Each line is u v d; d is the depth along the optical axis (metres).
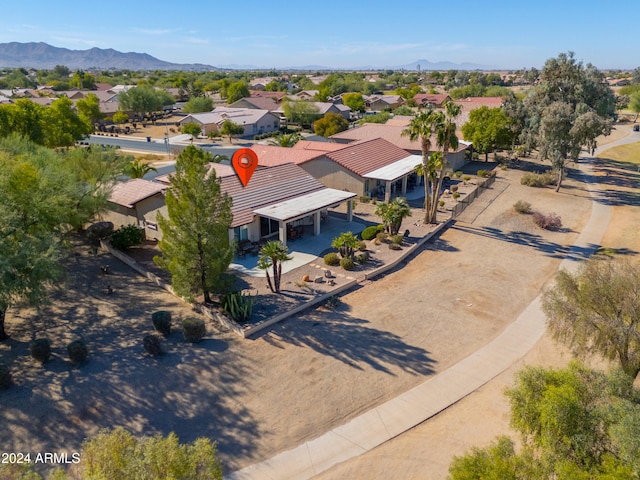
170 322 23.53
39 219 25.08
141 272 30.77
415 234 38.91
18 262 20.81
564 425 12.63
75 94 137.88
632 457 11.52
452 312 26.72
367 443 17.09
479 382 20.64
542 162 71.75
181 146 83.25
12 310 25.56
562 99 59.09
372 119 95.25
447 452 16.72
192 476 11.21
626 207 49.03
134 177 44.66
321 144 59.59
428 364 21.83
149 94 117.75
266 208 35.34
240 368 21.02
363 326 24.95
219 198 24.98
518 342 23.86
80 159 36.16
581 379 14.27
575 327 19.12
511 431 17.61
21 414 17.77
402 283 30.38
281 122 114.62
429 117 38.34
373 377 20.73
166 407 18.50
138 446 11.77
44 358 20.77
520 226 42.59
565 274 20.59
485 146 65.31
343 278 30.36
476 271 32.50
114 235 33.78
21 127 55.66
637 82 199.50
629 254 35.81
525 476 12.11
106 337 23.22
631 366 18.52
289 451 16.66
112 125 112.88
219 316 24.73
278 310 26.00
